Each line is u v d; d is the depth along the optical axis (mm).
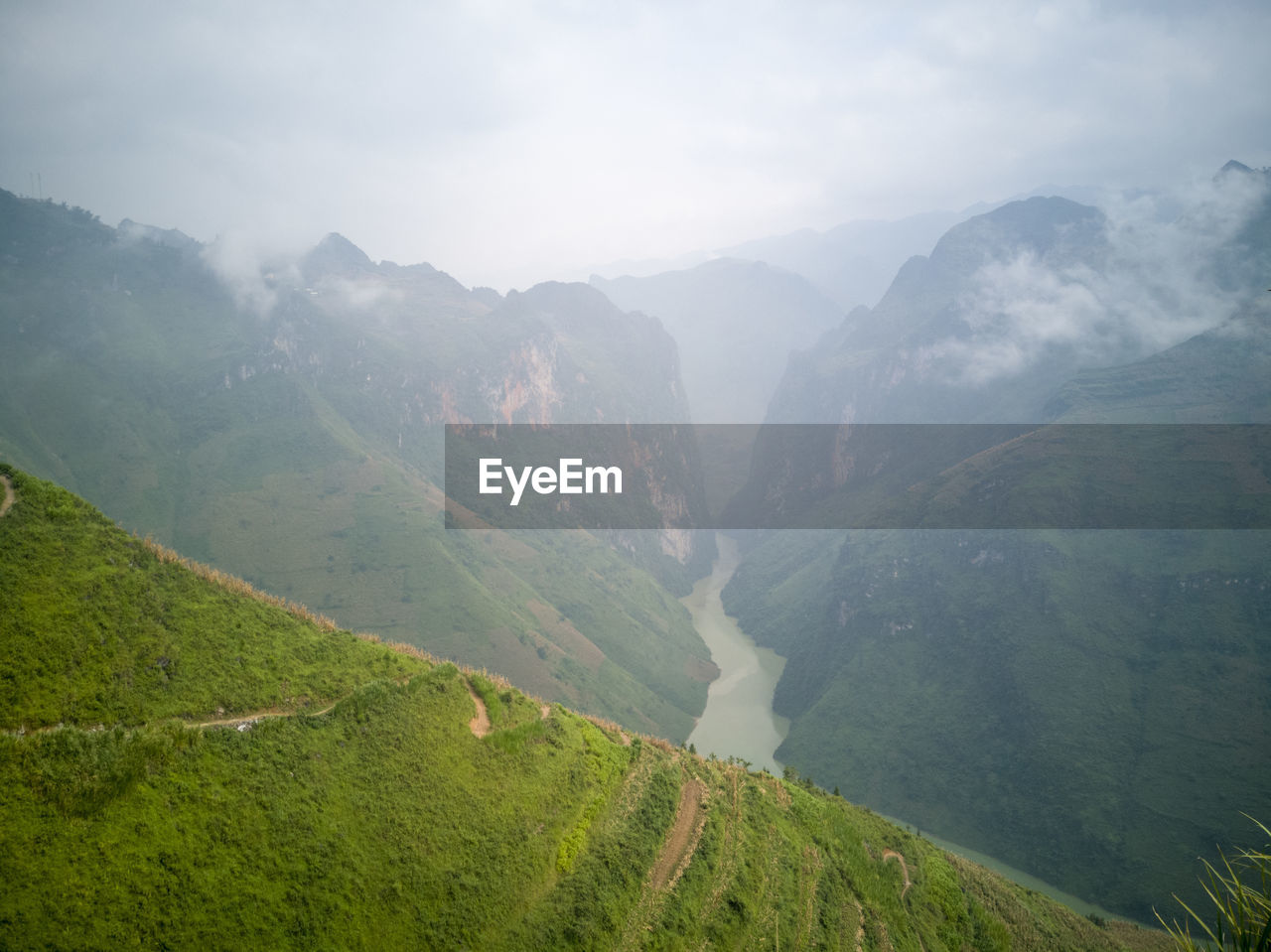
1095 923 99250
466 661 165375
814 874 71312
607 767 65125
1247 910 16953
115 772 38062
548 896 51250
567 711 73500
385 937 41906
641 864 58625
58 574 45594
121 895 35094
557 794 57906
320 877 41625
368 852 44594
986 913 82312
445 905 45219
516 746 58719
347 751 48781
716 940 57625
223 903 37625
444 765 52906
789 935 62500
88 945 33000
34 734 38188
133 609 47031
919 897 80000
